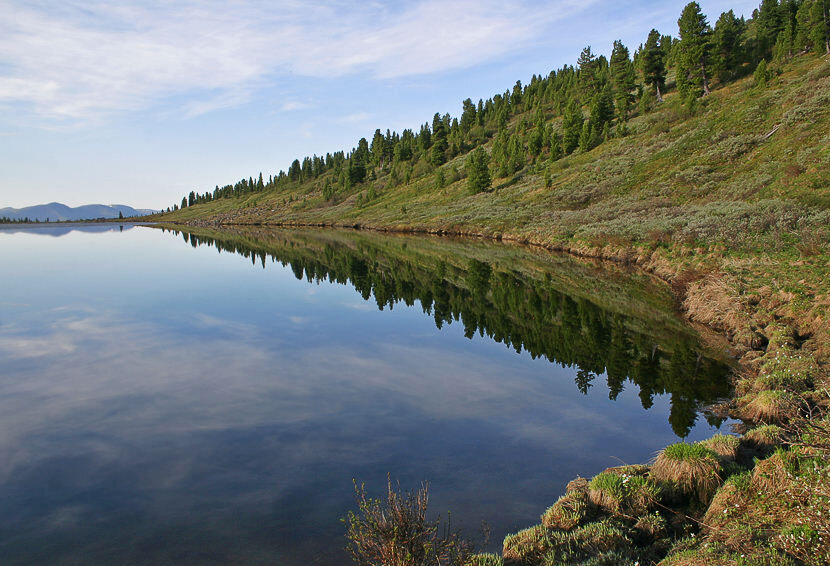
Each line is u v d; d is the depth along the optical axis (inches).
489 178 3191.4
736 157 1694.1
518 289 983.6
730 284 672.4
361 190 5137.8
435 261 1492.4
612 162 2394.2
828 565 153.8
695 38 2691.9
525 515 249.4
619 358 536.1
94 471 304.8
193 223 5669.3
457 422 379.2
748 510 207.9
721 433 335.9
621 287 930.7
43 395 446.9
